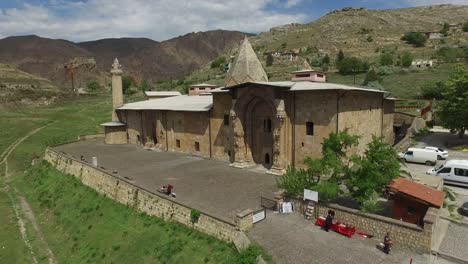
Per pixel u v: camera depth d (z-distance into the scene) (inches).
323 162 974.4
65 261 1047.6
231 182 1300.4
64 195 1542.8
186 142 1923.0
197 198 1109.1
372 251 761.0
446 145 1764.3
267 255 748.0
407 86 3417.8
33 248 1164.5
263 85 1375.5
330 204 906.7
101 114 4010.8
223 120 1681.8
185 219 988.6
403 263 712.4
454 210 989.8
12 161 2426.2
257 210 920.9
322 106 1269.7
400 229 778.8
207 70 7440.9
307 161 1013.2
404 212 852.6
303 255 746.8
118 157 1877.5
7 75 6939.0
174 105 2033.7
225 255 815.1
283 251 765.3
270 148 1518.2
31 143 2778.1
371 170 877.2
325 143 1026.7
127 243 1012.5
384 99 1754.4
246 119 1551.4
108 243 1047.6
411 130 1977.1
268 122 1512.1
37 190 1731.1
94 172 1473.9
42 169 1994.3
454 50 4810.5
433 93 2935.5
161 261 888.3
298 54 6461.6
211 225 907.4
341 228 843.4
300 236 836.0
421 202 813.9
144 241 986.7
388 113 1919.3
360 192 893.8
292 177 1023.0
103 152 2050.9
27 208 1542.8
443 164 1350.9
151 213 1117.7
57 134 3036.4
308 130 1331.2
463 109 1710.1
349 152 1334.9
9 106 4542.3
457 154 1592.0
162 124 2064.5
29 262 1078.4
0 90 5123.0
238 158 1556.3
